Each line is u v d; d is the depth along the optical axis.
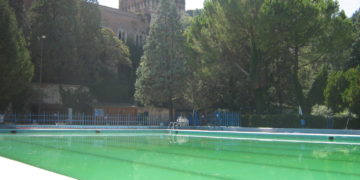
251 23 34.22
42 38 40.38
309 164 11.44
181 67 38.72
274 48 34.62
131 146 17.48
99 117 35.31
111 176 8.85
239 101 39.69
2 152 13.83
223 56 37.34
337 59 35.69
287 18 31.67
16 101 36.97
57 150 14.84
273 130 28.58
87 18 46.03
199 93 41.00
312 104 37.12
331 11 34.25
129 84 54.12
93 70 45.53
